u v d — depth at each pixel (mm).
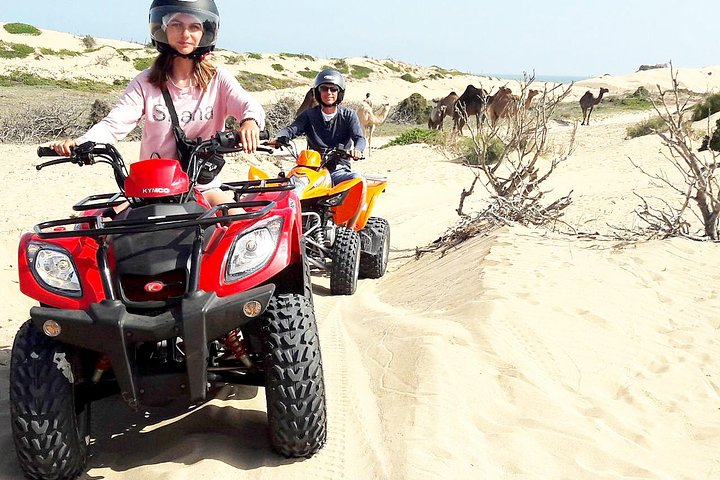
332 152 7973
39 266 3465
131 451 3875
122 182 3992
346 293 7496
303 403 3512
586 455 3844
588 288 6418
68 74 51906
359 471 3615
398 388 4555
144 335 3256
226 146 3975
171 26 4148
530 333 5336
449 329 5359
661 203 12609
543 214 9625
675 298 6359
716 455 3961
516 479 3596
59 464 3416
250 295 3357
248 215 3566
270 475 3520
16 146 16625
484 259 7406
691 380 4875
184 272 3490
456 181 16984
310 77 68125
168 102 4316
